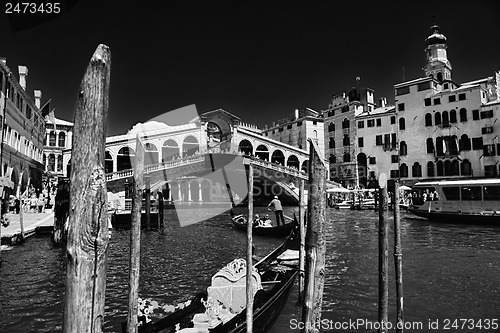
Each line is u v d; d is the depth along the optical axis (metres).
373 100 55.72
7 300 8.55
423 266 11.93
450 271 11.23
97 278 2.38
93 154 2.38
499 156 39.12
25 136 31.03
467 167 41.16
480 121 40.62
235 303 6.40
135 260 4.06
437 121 43.78
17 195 28.22
